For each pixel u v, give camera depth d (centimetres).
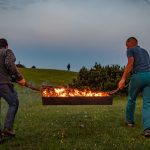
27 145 871
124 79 1030
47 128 1073
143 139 929
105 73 2680
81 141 905
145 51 1031
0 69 916
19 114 1396
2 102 1966
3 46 948
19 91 2727
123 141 905
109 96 1019
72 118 1269
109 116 1295
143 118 967
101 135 970
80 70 2745
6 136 943
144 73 996
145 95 985
